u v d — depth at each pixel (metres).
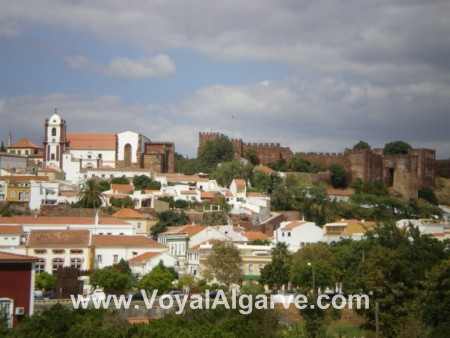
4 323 139.62
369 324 179.50
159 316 167.25
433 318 170.88
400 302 183.38
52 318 142.50
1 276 150.00
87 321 143.75
